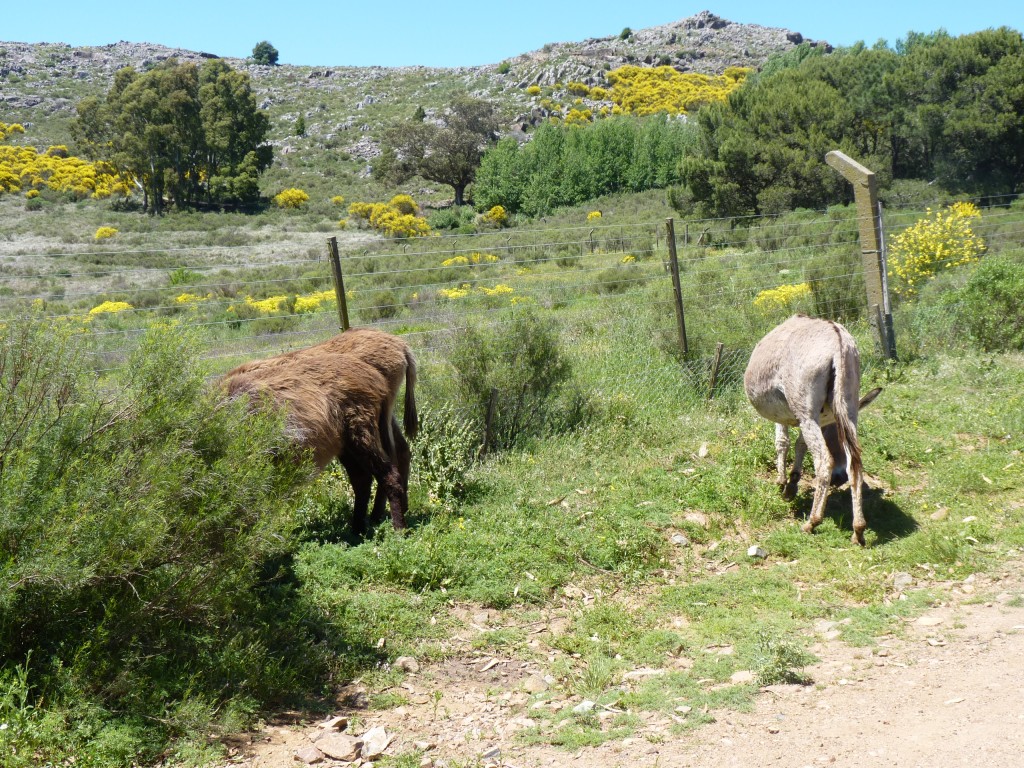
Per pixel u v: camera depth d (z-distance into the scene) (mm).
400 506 6227
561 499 6910
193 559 4246
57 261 38344
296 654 4574
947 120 43219
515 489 7098
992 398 9094
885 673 4270
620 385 9789
